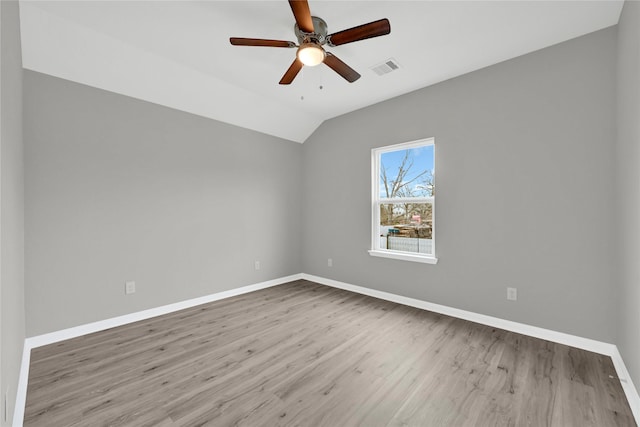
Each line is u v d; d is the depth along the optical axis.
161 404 1.60
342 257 4.03
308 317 2.92
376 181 3.68
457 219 2.88
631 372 1.69
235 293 3.71
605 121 2.11
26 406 1.58
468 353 2.16
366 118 3.71
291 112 3.87
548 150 2.36
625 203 1.83
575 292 2.24
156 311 2.99
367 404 1.60
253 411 1.54
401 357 2.11
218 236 3.55
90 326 2.56
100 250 2.64
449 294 2.95
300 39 2.09
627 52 1.79
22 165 2.13
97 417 1.50
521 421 1.46
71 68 2.40
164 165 3.08
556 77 2.32
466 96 2.82
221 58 2.62
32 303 2.27
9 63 1.45
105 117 2.67
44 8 1.95
